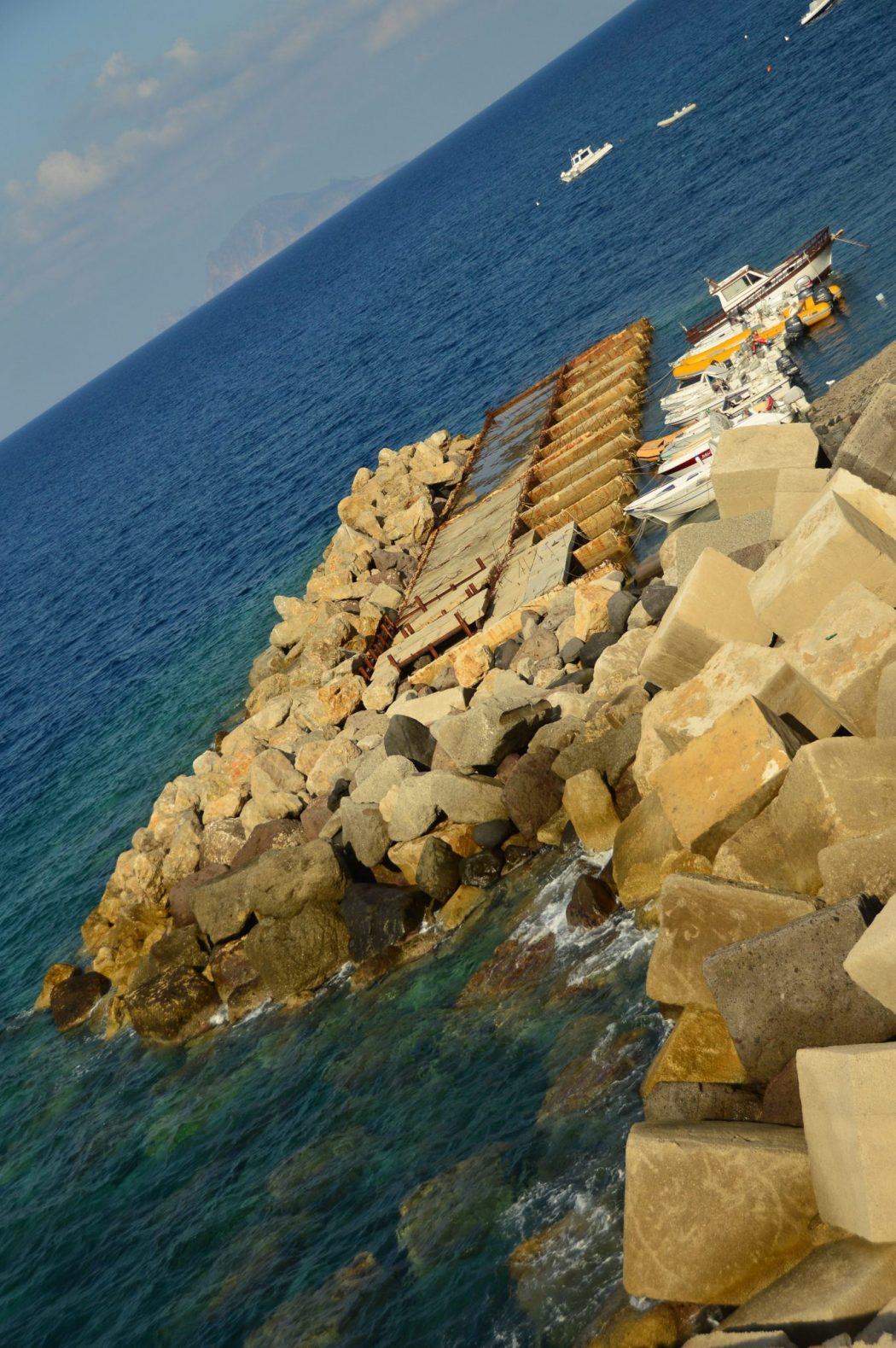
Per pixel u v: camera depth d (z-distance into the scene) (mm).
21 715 62812
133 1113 20609
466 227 173125
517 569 34312
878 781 12102
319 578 42375
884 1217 8336
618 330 59125
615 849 16703
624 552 32469
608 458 40188
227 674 47469
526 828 20203
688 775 14289
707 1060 11781
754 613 15742
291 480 80250
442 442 55531
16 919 35156
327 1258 13727
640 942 15719
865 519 15039
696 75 151000
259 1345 12789
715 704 14805
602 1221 11688
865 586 14562
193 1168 17750
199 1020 22500
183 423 170625
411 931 20297
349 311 169250
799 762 12492
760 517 20109
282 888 22094
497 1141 13844
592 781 18312
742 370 37531
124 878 29844
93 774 45562
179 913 25828
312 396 112875
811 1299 8305
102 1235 17234
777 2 174750
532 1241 11914
